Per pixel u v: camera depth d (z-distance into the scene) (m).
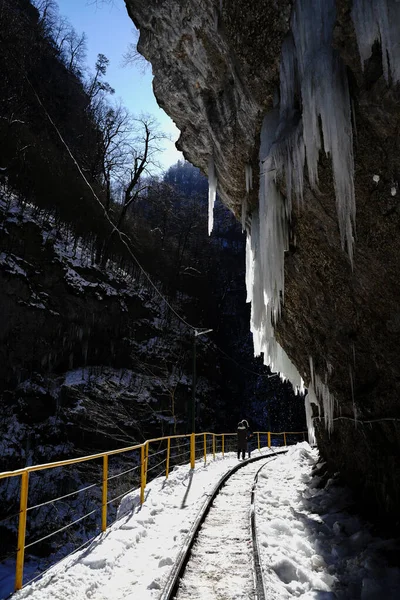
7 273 26.11
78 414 25.56
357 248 6.33
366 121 4.91
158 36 7.99
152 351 35.56
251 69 6.41
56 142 41.56
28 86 37.72
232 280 61.12
